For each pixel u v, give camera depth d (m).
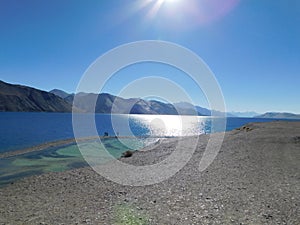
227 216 9.93
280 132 39.41
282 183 14.62
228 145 30.12
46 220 10.38
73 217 10.58
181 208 10.98
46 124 106.00
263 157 22.64
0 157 32.56
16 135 61.97
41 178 19.17
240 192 12.97
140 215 10.40
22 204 12.88
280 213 10.16
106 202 12.50
